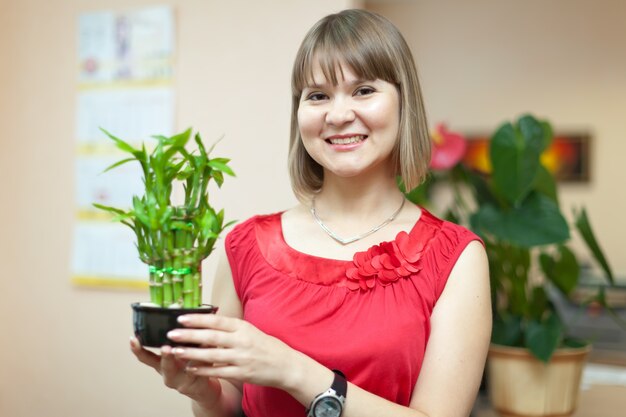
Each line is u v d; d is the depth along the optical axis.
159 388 2.23
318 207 1.16
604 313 2.55
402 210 1.14
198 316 0.84
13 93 2.36
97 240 2.28
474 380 1.02
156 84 2.21
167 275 0.87
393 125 1.05
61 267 2.32
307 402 0.90
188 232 0.88
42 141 2.33
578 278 1.72
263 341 0.88
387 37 1.04
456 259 1.06
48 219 2.33
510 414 1.64
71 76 2.30
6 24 2.37
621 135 4.43
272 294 1.08
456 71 4.78
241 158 2.12
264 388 1.07
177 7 2.19
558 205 1.73
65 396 2.31
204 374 0.86
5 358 2.38
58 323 2.32
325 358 0.99
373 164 1.04
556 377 1.60
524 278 1.71
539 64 4.60
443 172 1.91
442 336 1.02
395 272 1.04
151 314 0.85
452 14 4.79
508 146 1.65
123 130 2.24
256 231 1.16
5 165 2.37
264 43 2.11
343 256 1.08
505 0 4.66
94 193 2.28
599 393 1.88
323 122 1.04
